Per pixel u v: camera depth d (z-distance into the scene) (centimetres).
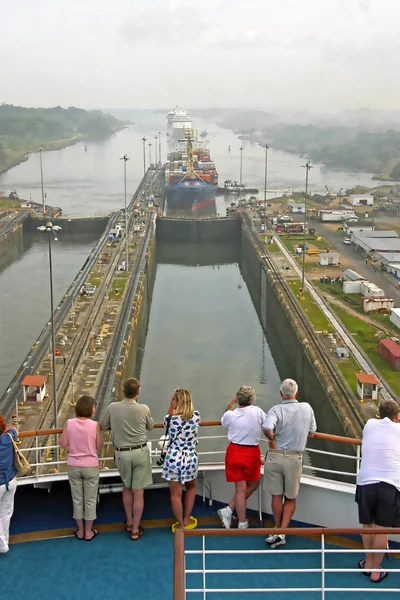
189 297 10462
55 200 19775
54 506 1219
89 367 6406
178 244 15138
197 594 976
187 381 6669
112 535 1130
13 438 1077
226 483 1218
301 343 7238
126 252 10538
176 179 19100
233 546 1096
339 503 1154
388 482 990
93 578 1017
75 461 1107
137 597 970
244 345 7938
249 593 975
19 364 7125
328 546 1098
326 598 964
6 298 9775
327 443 5512
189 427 1117
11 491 1070
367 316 8169
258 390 6494
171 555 1071
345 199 17800
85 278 9925
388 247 11469
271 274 10200
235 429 1118
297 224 13700
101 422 1123
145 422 1118
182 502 1223
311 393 6581
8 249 13238
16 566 1049
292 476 1090
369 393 5662
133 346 7519
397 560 1061
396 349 6556
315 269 10619
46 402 5650
